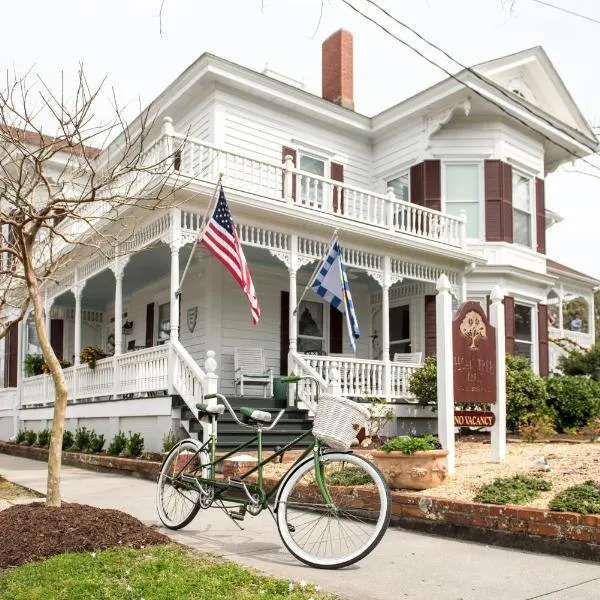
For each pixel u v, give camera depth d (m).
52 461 5.95
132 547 5.24
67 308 21.45
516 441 12.47
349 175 19.02
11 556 4.89
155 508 7.78
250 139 16.94
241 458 8.70
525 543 5.68
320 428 5.24
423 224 17.20
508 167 18.25
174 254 12.46
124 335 19.78
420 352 16.59
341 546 5.69
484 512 5.98
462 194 18.08
